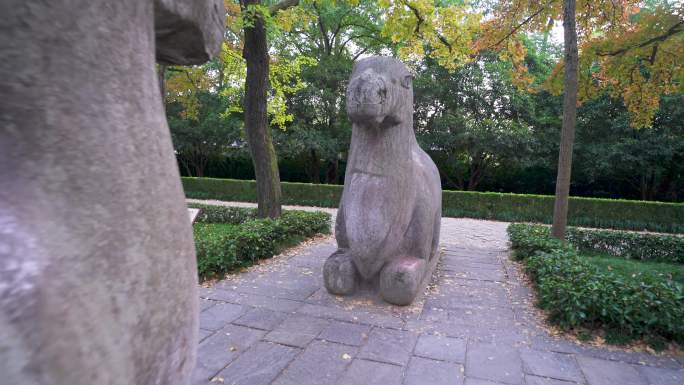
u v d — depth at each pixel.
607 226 10.94
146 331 0.52
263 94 7.08
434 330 3.05
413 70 14.12
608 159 12.86
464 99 14.08
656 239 6.80
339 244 4.02
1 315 0.35
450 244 6.71
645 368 2.61
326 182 17.83
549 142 13.80
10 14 0.42
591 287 3.20
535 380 2.43
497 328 3.13
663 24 6.30
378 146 3.42
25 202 0.41
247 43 6.86
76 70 0.46
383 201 3.41
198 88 12.59
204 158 19.64
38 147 0.43
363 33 15.44
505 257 5.62
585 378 2.47
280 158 17.38
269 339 2.84
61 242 0.42
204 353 2.63
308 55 14.84
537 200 11.46
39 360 0.38
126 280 0.49
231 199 14.73
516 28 7.01
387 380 2.37
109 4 0.51
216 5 0.77
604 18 6.75
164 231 0.56
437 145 14.27
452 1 11.20
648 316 2.95
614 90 7.61
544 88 7.53
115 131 0.50
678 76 6.89
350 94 3.07
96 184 0.47
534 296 3.89
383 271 3.53
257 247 5.00
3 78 0.41
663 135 12.21
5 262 0.37
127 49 0.54
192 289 0.64
